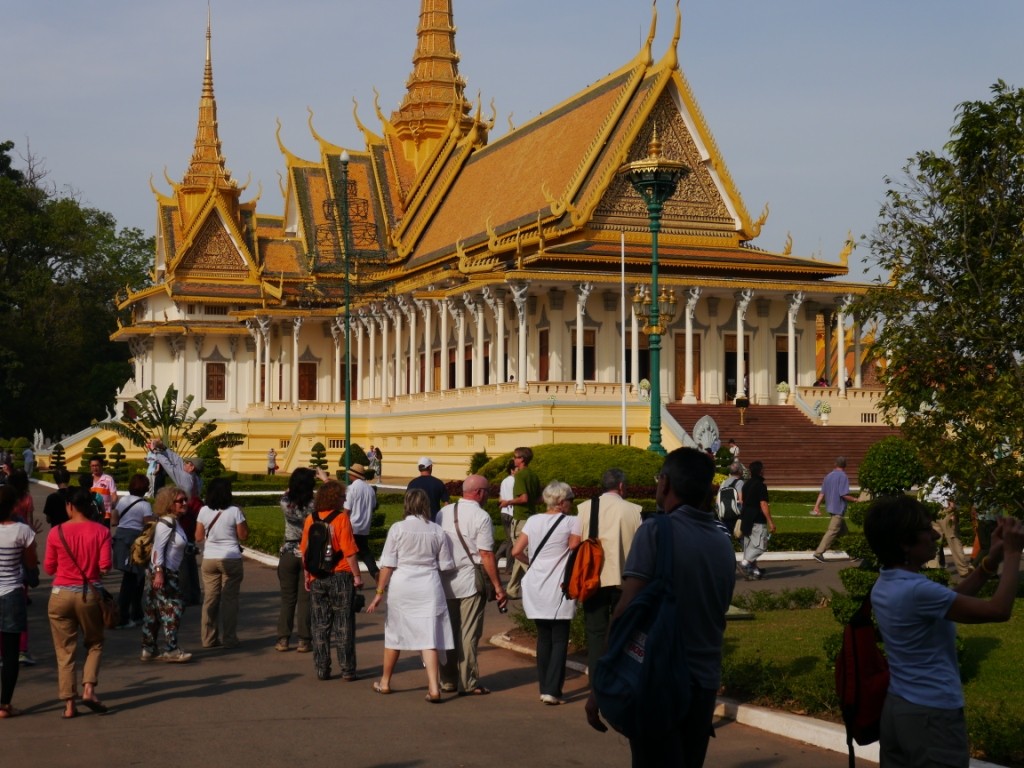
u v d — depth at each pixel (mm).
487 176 73812
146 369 88375
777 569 26844
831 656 13297
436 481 20156
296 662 16438
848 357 72188
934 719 7441
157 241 95375
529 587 13711
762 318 62031
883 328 17312
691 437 49594
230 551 17547
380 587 14266
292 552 17234
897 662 7590
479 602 14328
